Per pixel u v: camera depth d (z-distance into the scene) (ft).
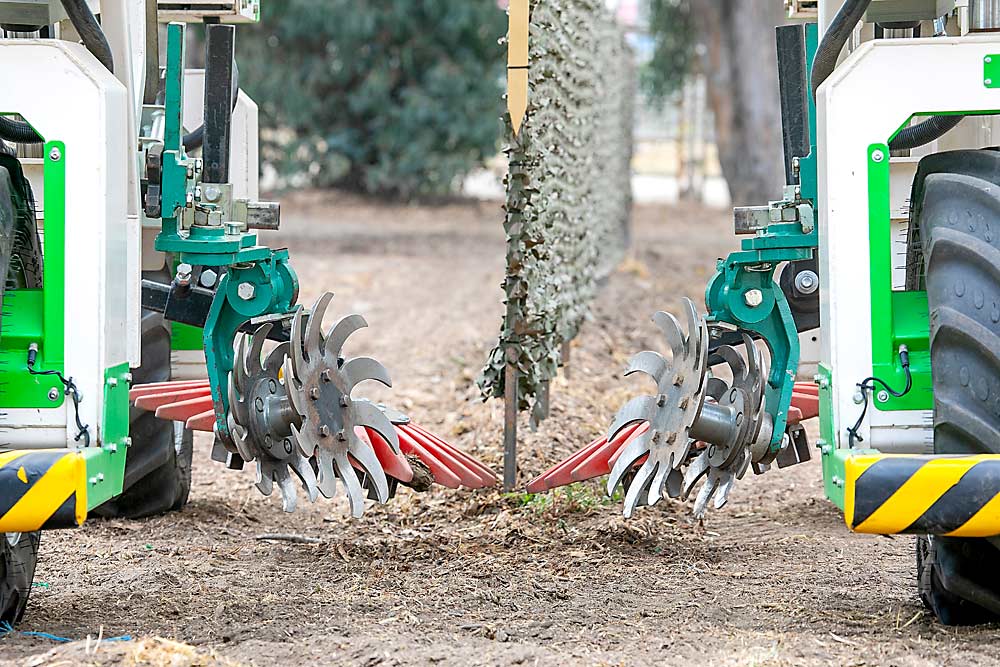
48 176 18.26
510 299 29.86
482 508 29.66
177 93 22.20
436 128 137.18
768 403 22.56
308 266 84.89
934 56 18.15
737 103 104.27
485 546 26.86
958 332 17.17
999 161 18.79
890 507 16.87
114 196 18.74
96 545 27.58
